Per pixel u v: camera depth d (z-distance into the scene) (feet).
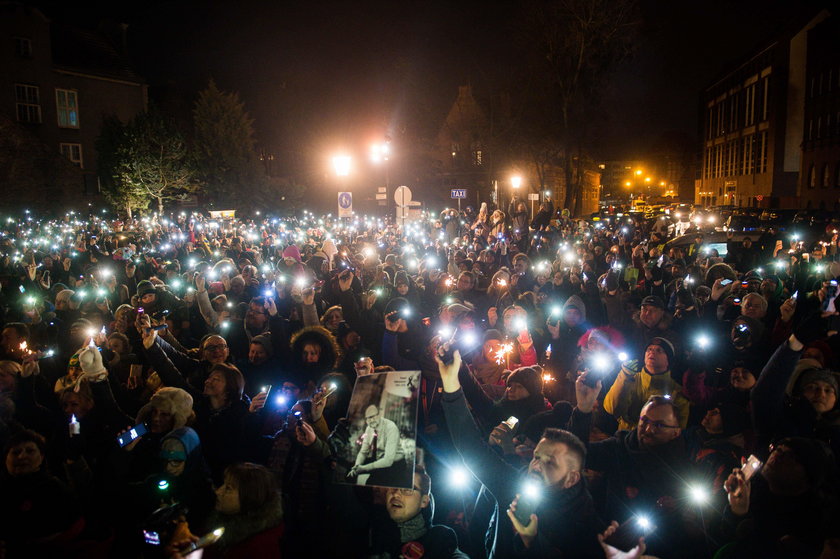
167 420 13.43
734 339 18.75
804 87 188.55
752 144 222.07
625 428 15.38
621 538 8.89
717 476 11.59
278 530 10.71
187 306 27.58
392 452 10.09
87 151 141.08
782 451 10.04
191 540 9.70
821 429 13.24
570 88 114.52
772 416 13.03
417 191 170.09
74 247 56.34
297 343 18.45
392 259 37.50
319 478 11.97
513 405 14.99
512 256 47.50
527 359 20.86
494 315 25.08
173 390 13.74
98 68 143.84
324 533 11.76
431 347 15.93
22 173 113.91
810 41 168.14
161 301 27.99
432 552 10.82
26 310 25.00
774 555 9.66
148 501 12.32
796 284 33.88
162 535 10.07
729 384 16.42
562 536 9.59
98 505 13.39
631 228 84.07
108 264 43.86
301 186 169.78
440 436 15.10
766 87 207.51
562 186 203.62
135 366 19.88
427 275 35.14
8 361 16.42
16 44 126.41
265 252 59.41
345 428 11.58
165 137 127.34
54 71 133.08
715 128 276.82
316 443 12.07
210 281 31.40
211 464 14.47
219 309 26.37
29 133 117.19
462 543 12.44
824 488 10.14
